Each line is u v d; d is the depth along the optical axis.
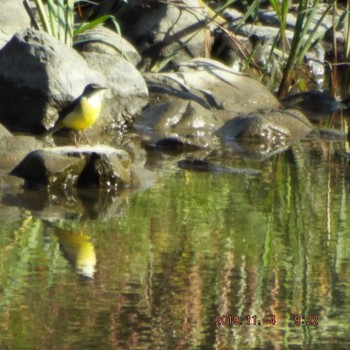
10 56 17.16
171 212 12.42
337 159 15.86
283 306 9.36
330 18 23.05
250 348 8.38
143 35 20.78
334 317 9.12
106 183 13.46
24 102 16.88
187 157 15.74
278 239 11.44
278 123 17.91
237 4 22.94
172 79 19.03
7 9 18.78
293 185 14.02
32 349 8.14
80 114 14.19
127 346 8.30
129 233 11.44
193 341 8.49
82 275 9.88
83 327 8.59
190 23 20.78
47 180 13.12
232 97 19.11
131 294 9.40
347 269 10.43
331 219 12.33
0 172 13.63
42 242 10.95
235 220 12.18
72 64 17.03
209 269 10.25
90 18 21.45
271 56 20.47
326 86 22.30
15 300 9.17
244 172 14.77
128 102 17.72
